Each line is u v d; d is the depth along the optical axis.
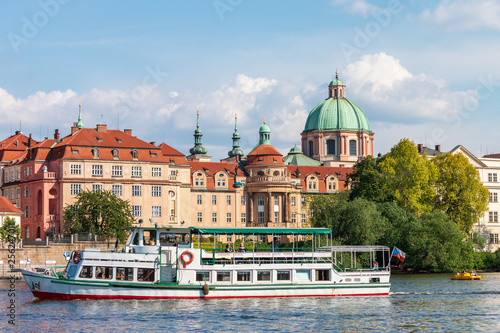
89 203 153.75
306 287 94.81
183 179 193.25
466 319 80.56
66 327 75.25
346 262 124.19
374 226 140.12
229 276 93.25
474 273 131.38
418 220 148.62
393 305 89.75
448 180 166.62
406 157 159.25
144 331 73.69
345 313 83.56
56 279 91.12
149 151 174.25
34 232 168.00
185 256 92.00
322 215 147.00
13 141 193.00
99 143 169.25
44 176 164.38
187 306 86.69
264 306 87.44
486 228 196.62
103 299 90.25
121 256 91.25
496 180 199.75
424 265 143.50
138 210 171.12
